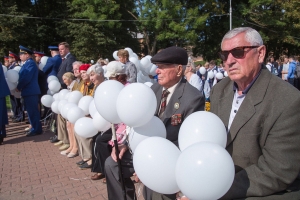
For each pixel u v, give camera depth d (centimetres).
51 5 2825
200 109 242
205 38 2812
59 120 604
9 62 993
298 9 2616
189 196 155
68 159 538
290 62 1429
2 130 655
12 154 579
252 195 173
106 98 238
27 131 764
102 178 432
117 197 284
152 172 178
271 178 171
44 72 835
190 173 149
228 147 192
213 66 1313
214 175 146
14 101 914
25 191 395
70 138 562
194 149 155
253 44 184
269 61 1686
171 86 255
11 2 2414
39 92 738
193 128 183
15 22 2281
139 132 219
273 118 175
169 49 247
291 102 173
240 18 2591
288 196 177
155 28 2491
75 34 2642
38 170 480
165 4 2384
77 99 484
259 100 184
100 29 2642
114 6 2555
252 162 183
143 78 765
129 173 279
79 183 418
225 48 191
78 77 560
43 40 2750
